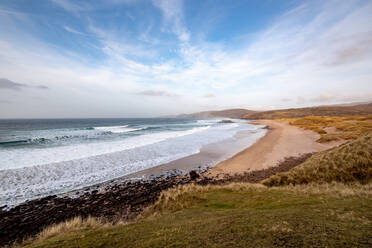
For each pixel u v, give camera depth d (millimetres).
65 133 41344
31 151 21312
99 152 21594
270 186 10117
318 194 6660
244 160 18531
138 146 25625
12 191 11297
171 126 69562
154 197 10836
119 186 12555
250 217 4648
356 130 25984
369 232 3039
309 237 3062
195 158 19766
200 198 8195
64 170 15133
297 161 16953
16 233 7637
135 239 4016
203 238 3561
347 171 8805
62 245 4094
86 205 9922
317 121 55062
